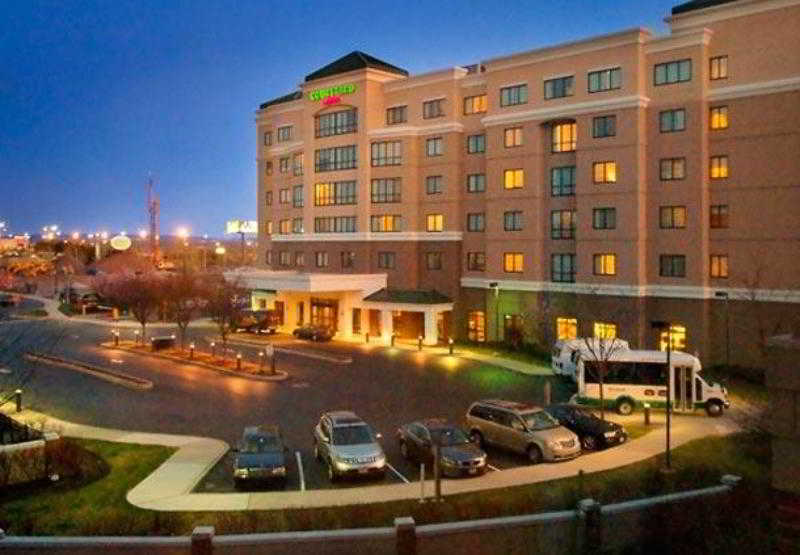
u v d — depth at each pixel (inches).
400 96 2415.1
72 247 6225.4
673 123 1785.2
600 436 1070.4
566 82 1959.9
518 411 1067.3
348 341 2317.9
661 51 1795.0
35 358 1886.1
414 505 800.9
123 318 2947.8
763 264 1673.2
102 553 577.0
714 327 1750.7
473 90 2258.9
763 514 538.9
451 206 2297.0
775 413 301.3
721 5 1715.1
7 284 4247.0
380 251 2438.5
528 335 2058.3
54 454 937.5
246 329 2495.1
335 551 593.6
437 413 1347.2
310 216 2623.0
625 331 1844.2
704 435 1139.9
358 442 962.1
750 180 1691.7
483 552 610.9
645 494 805.2
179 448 1082.1
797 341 295.7
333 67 2578.7
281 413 1346.0
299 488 903.7
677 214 1785.2
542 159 2041.1
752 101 1683.1
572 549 626.5
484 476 941.8
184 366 1866.4
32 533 703.1
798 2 1606.8
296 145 2760.8
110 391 1545.3
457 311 2298.2
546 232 2044.8
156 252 5506.9
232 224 4734.3
